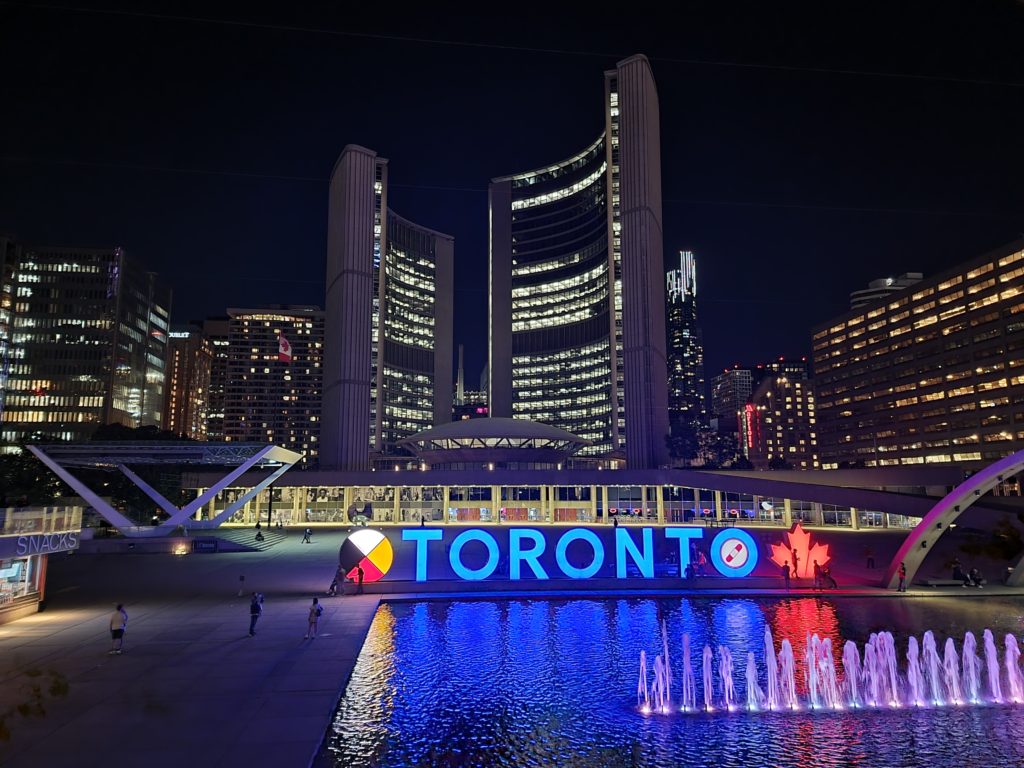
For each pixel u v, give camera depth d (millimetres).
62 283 172750
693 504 86938
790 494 74188
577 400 191625
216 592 34156
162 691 17672
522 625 26453
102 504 58969
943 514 32469
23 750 13680
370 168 143000
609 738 15461
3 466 84312
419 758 14102
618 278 173125
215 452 62531
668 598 32031
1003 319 127375
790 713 17266
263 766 12984
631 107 132750
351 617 27281
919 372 148500
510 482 90125
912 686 19203
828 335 181750
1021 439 122125
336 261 145375
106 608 29938
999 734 16062
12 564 27828
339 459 133250
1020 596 32625
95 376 169625
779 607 29984
